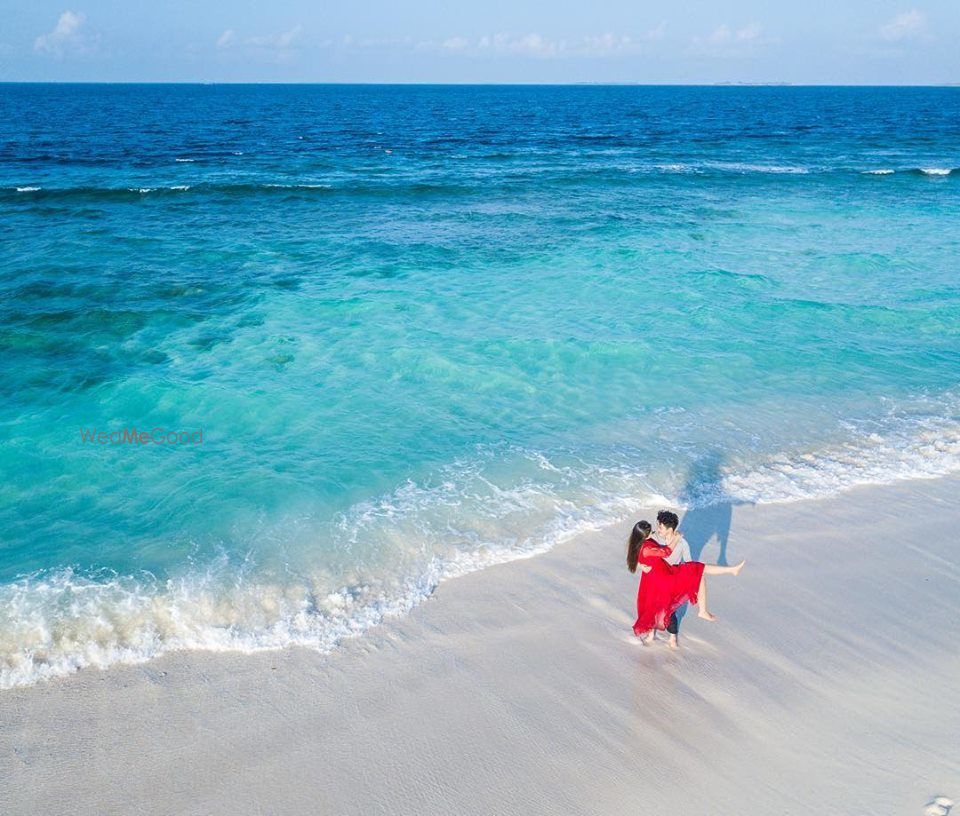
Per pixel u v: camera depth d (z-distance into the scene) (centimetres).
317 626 624
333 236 2142
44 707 533
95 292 1533
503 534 762
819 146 5491
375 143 5466
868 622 646
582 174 3641
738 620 646
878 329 1416
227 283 1628
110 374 1137
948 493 865
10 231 2092
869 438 994
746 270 1819
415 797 469
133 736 510
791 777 482
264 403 1048
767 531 782
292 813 456
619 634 627
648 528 586
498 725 527
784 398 1114
